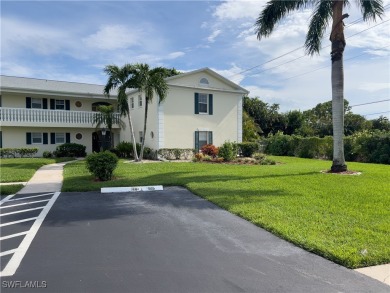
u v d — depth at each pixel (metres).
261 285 3.63
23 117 22.11
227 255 4.53
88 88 26.70
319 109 48.19
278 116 45.28
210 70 22.30
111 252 4.64
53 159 20.61
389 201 7.55
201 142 22.47
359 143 21.69
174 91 21.09
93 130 26.22
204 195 8.51
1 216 6.70
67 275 3.87
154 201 8.13
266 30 13.85
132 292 3.46
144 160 20.02
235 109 24.11
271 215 6.40
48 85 25.12
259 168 15.07
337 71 12.77
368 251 4.45
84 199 8.42
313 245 4.71
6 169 14.47
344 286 3.60
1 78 24.41
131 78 18.05
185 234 5.49
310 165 17.14
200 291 3.49
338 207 6.97
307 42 14.22
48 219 6.45
